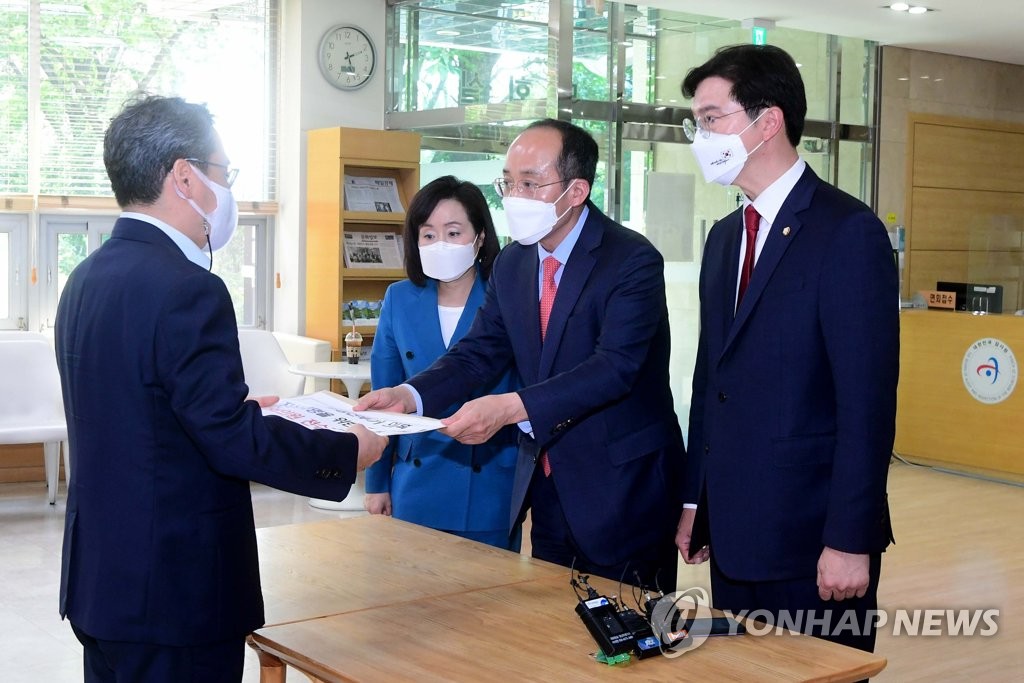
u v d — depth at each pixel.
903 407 8.93
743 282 2.55
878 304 2.34
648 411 2.85
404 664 1.98
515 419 2.63
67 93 7.79
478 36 7.62
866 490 2.33
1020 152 10.77
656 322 2.78
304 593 2.42
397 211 8.25
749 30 8.39
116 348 1.96
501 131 7.41
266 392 7.42
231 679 2.08
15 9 7.62
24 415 6.91
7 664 4.29
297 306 8.42
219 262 8.56
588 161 2.79
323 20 8.34
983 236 10.57
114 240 2.07
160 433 1.97
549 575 2.56
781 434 2.43
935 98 10.10
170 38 8.10
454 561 2.68
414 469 3.32
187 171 2.06
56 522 6.57
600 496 2.77
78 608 2.03
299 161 8.35
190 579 1.98
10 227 7.73
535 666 1.97
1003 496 7.67
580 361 2.80
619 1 7.12
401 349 3.40
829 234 2.38
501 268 3.01
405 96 8.55
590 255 2.81
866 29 8.91
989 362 8.34
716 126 2.47
